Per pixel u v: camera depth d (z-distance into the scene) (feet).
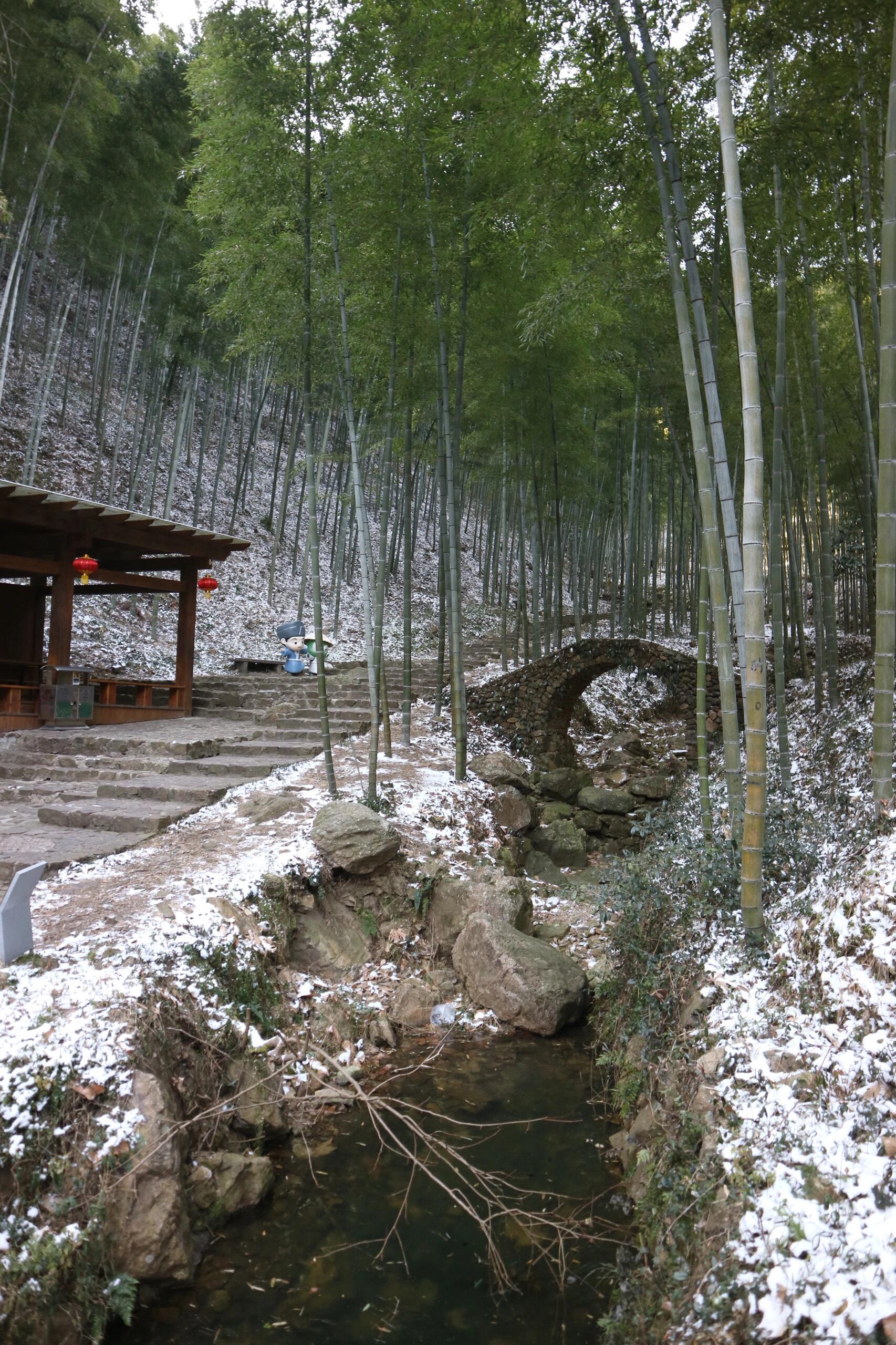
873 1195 7.66
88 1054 10.59
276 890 17.56
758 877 13.26
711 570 17.24
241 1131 12.26
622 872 19.21
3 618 36.09
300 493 73.41
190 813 22.89
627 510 57.88
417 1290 9.46
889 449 13.30
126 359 71.26
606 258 20.90
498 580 65.21
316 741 31.55
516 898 20.54
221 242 26.35
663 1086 11.67
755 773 13.24
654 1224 9.29
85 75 34.86
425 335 28.63
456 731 29.04
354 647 54.49
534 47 18.35
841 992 10.68
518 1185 11.47
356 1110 13.62
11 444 49.73
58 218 51.06
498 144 24.14
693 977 13.43
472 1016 17.31
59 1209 9.20
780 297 21.74
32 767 27.07
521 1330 8.86
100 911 15.55
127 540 32.96
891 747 13.87
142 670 43.45
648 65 16.25
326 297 24.16
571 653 35.86
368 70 22.44
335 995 16.62
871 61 16.97
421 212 25.52
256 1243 10.31
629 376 40.70
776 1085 9.69
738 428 35.76
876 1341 6.27
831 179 21.97
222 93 22.50
